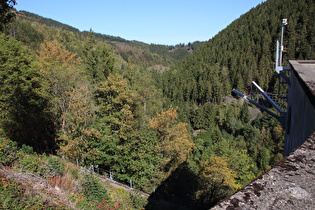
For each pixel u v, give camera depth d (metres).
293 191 1.04
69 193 7.59
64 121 15.97
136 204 9.30
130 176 14.03
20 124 14.63
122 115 14.62
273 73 72.69
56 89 16.70
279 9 129.25
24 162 7.99
